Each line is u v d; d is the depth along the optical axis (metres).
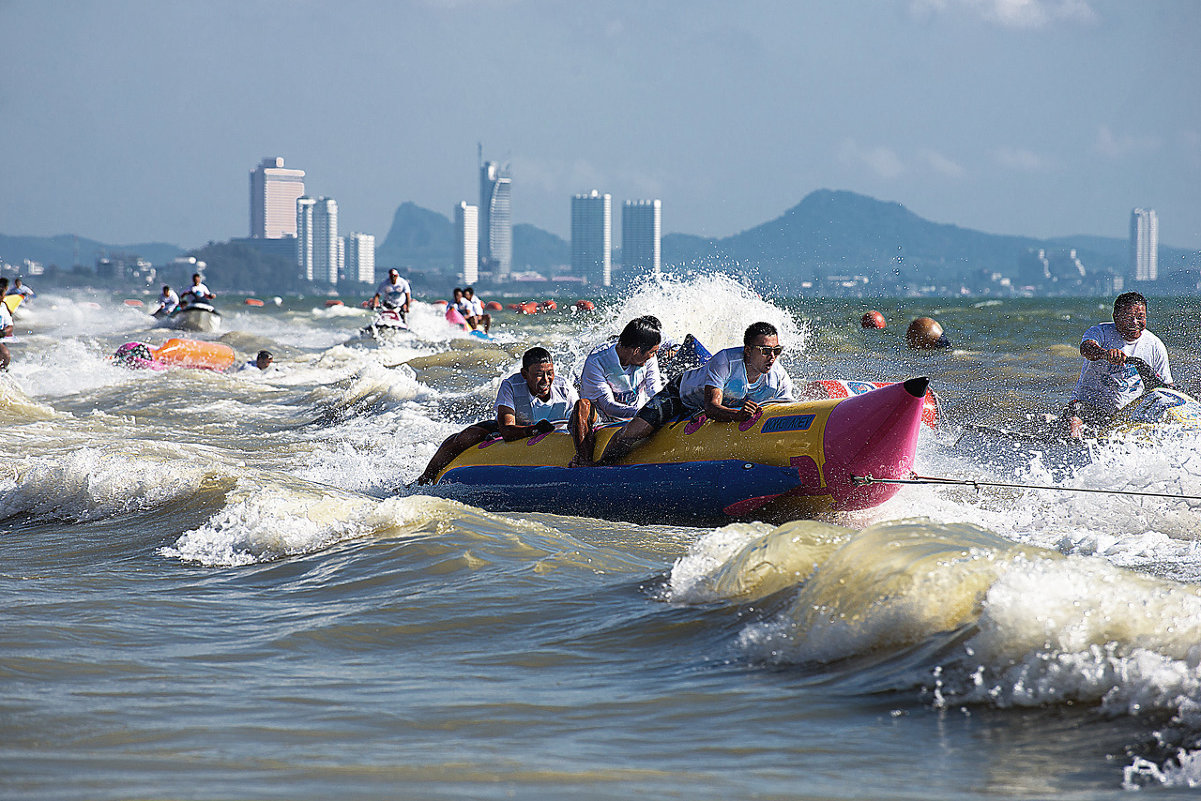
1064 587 9.72
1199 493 20.44
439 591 14.42
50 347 76.00
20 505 22.44
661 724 9.22
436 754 8.55
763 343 21.42
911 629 10.36
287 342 90.62
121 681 10.80
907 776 7.79
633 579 14.74
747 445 21.17
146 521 20.42
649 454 22.58
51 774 8.07
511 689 10.45
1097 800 7.20
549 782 7.87
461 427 36.09
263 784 7.84
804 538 13.21
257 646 12.25
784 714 9.27
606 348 23.73
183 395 48.94
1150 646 9.01
